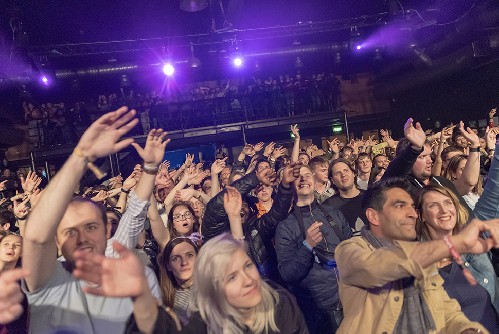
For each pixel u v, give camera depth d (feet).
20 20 35.40
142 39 38.88
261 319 5.58
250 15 44.88
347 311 6.23
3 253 9.43
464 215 7.48
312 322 10.26
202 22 45.57
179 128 48.78
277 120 48.24
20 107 49.73
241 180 10.99
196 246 8.38
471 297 7.32
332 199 13.46
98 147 4.93
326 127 55.21
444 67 39.04
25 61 36.04
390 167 9.87
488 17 31.53
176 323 5.09
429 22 36.11
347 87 55.72
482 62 36.06
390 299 5.78
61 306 5.40
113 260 4.30
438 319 5.85
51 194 4.77
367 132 56.80
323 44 44.09
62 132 47.52
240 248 5.53
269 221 10.68
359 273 5.59
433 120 48.78
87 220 5.53
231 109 49.08
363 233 6.73
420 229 7.54
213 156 53.42
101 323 5.45
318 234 8.97
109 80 43.21
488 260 7.89
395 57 44.62
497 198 8.47
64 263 5.65
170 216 11.65
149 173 7.11
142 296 4.62
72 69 41.55
